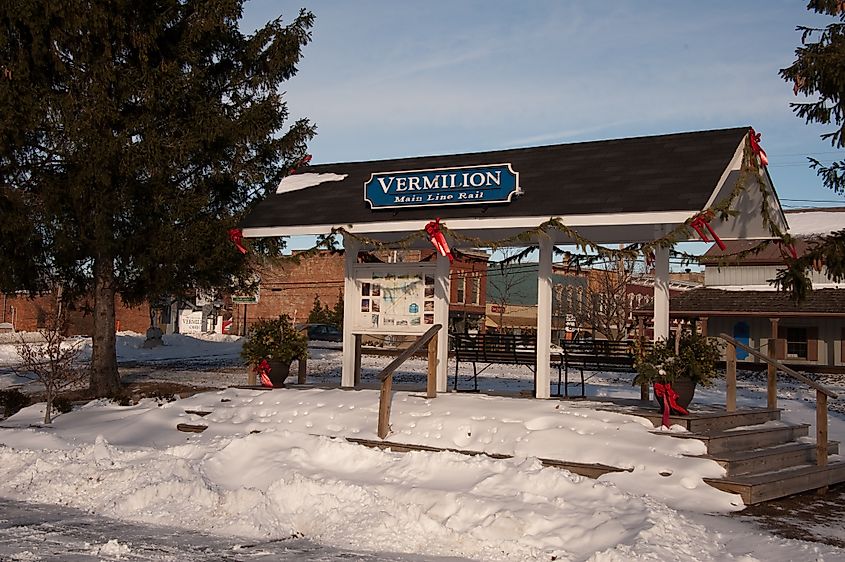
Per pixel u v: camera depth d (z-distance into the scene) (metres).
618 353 14.01
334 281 62.53
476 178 13.55
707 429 11.28
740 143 12.63
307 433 11.80
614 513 7.94
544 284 13.64
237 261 20.97
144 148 19.02
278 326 15.24
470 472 9.34
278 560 7.32
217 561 7.26
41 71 19.05
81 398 18.81
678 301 35.56
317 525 8.39
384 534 7.96
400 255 33.75
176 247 19.62
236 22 21.28
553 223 12.43
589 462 10.09
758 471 10.43
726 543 7.68
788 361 35.03
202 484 9.34
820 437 11.20
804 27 16.86
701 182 12.12
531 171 14.16
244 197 22.20
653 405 12.58
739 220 13.96
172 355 38.50
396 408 12.36
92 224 19.25
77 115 18.98
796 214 38.44
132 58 20.09
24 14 18.09
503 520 7.89
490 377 24.95
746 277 36.00
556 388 21.44
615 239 15.47
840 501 10.12
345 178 16.45
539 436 10.70
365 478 9.60
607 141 14.46
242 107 21.50
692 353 11.17
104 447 10.99
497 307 56.44
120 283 21.39
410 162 16.34
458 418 11.57
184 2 20.61
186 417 13.59
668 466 9.78
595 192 12.77
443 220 13.55
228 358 36.16
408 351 12.05
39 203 19.41
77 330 54.03
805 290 14.03
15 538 7.95
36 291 21.59
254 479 9.81
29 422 14.73
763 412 12.72
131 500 9.20
